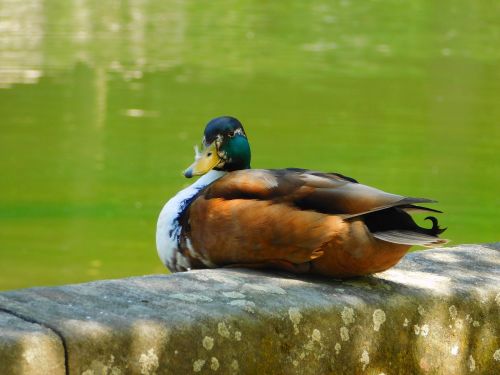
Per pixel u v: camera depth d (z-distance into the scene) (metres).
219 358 3.87
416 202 4.29
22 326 3.53
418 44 33.56
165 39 32.56
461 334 4.64
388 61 30.14
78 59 28.17
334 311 4.23
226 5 41.00
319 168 17.34
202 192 4.88
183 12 38.75
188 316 3.85
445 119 22.20
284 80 26.47
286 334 4.07
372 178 16.78
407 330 4.46
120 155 18.03
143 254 12.98
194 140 19.23
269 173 4.71
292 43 32.88
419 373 4.53
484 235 13.90
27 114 21.22
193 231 4.80
